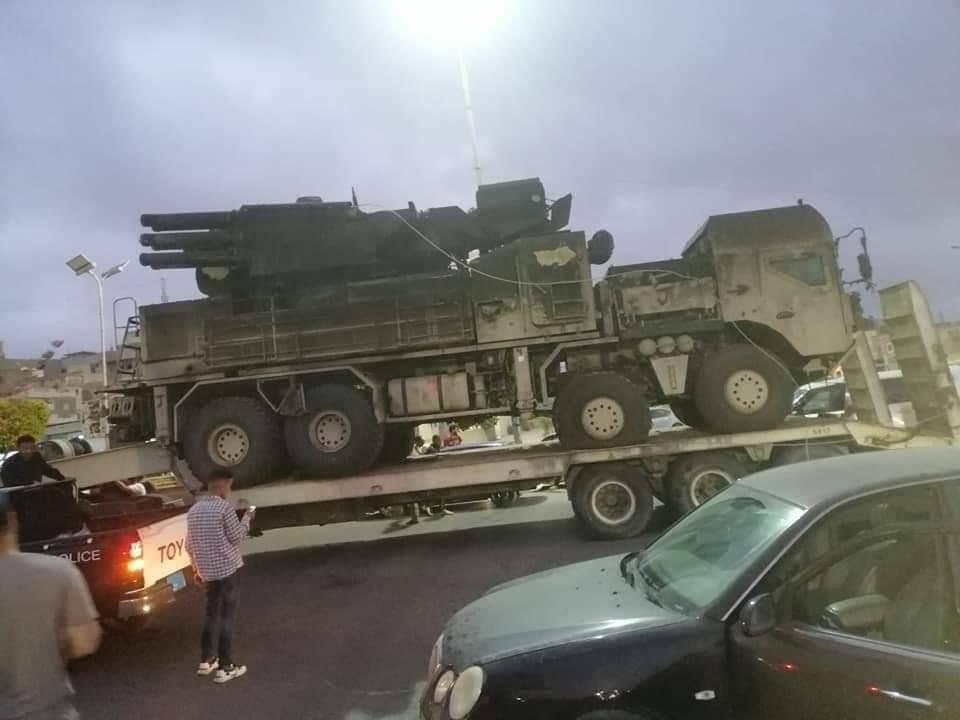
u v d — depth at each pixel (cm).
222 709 539
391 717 499
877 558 337
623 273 1109
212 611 609
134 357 1174
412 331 1064
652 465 1040
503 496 1412
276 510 1077
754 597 324
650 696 313
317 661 624
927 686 282
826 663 299
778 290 1063
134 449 1101
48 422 3578
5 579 323
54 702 322
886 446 1033
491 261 1071
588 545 995
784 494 371
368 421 1067
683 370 1073
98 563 648
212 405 1081
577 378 1058
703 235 1116
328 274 1129
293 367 1084
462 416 1092
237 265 1126
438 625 693
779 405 1032
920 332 1043
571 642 332
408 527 1321
